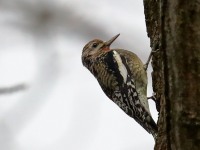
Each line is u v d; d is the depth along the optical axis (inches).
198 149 228.7
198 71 230.5
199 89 229.8
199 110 228.8
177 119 232.8
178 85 232.5
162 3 235.6
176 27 232.2
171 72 234.7
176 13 232.4
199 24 231.0
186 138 230.8
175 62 233.0
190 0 230.5
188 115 229.8
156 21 350.3
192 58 230.7
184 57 231.5
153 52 341.7
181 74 231.9
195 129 228.5
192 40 230.8
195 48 230.7
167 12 235.0
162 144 299.9
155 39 347.6
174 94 234.1
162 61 238.5
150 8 360.8
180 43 231.8
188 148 230.7
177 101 233.1
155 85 350.3
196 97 229.9
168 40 234.8
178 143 233.5
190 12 231.0
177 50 232.4
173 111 234.8
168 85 236.5
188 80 231.0
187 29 231.3
